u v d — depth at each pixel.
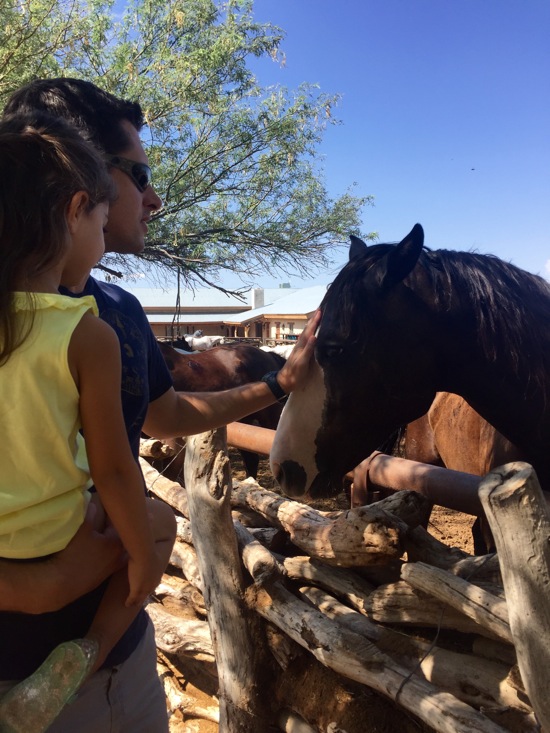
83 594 1.05
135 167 1.40
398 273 1.78
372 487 2.37
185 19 8.07
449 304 1.85
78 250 1.03
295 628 1.73
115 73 7.59
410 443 3.51
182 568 2.49
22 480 0.96
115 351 0.99
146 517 1.05
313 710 1.75
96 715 1.15
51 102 1.34
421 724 1.55
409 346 1.86
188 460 2.06
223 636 1.94
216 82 8.27
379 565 1.69
